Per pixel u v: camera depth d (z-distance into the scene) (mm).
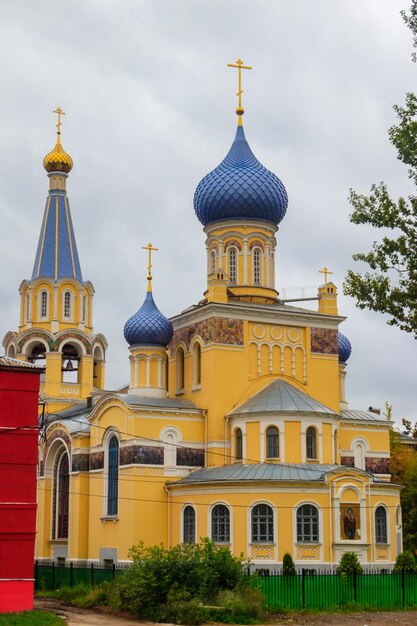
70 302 99500
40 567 71500
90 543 76875
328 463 70500
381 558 67312
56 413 92375
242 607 49125
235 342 75438
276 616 50469
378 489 68375
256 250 82250
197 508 68062
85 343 97938
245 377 75250
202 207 83625
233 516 65438
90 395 90875
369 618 50062
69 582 66688
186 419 73938
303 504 65062
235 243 81875
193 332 77812
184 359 79125
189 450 73562
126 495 72000
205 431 74125
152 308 80062
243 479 65562
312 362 78375
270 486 64938
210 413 73812
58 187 103750
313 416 70562
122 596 52469
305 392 77250
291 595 54094
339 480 66125
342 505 66125
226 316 75500
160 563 51562
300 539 64688
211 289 76375
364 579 56188
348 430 80812
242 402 74562
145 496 71375
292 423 70062
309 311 79250
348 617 50500
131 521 70812
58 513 83312
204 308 75625
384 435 82625
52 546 82625
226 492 66188
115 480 74625
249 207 81875
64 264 100312
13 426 49062
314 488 65375
